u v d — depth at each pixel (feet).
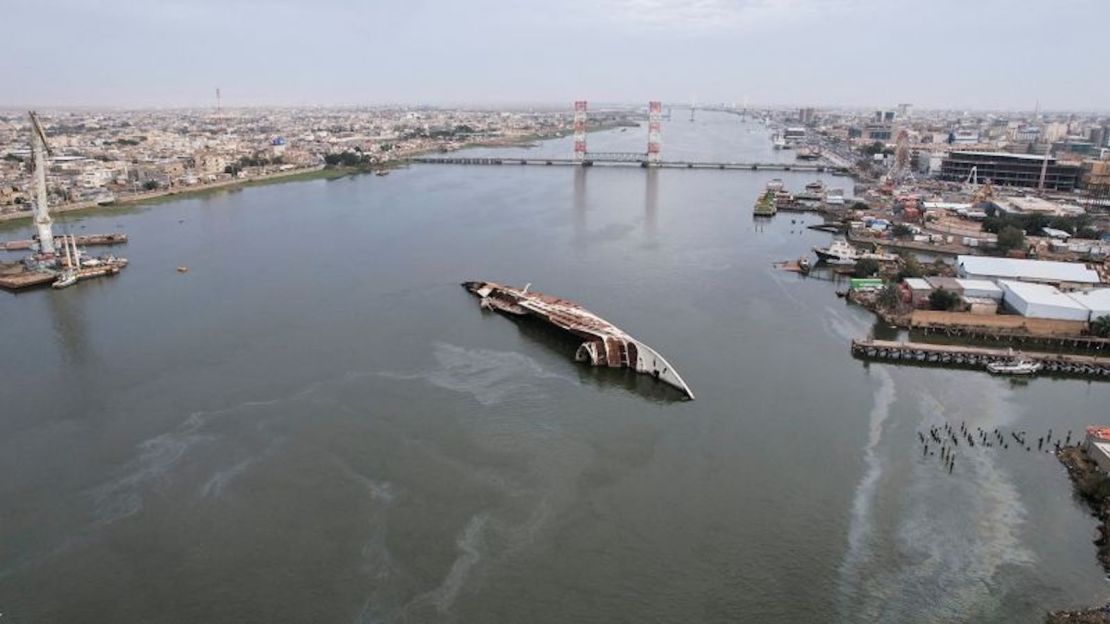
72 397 327.67
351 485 256.93
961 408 315.99
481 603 201.36
